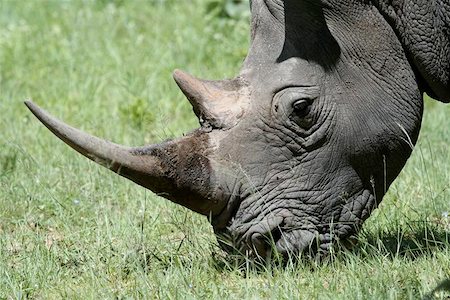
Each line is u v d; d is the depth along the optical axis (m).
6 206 18.36
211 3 29.33
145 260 15.16
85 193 18.58
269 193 14.55
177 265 15.21
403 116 14.88
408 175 18.89
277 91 14.49
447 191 17.64
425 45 14.84
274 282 14.36
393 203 17.09
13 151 20.95
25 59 26.86
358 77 14.69
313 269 14.77
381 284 13.97
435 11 14.91
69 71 25.73
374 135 14.76
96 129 22.33
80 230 17.11
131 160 14.14
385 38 14.76
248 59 14.79
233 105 14.51
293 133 14.52
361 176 14.87
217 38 27.33
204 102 14.49
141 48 27.27
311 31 14.61
